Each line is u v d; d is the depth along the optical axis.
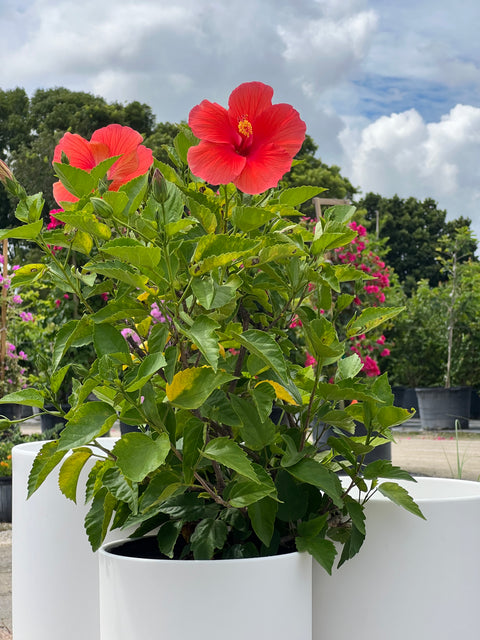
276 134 1.17
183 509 1.28
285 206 1.33
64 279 1.23
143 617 1.10
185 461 1.14
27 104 25.98
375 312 1.32
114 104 24.00
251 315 1.40
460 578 1.33
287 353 1.37
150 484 1.18
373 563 1.34
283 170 1.16
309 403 1.29
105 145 1.28
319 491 1.35
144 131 24.03
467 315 10.13
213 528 1.24
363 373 6.25
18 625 1.66
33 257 19.33
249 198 1.34
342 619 1.34
